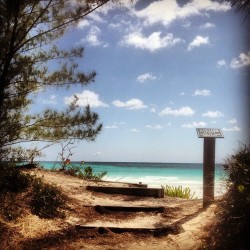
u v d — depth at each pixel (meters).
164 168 55.41
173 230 4.70
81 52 7.15
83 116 7.16
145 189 6.81
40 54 7.00
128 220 5.22
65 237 4.54
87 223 5.01
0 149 6.42
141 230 4.79
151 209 5.66
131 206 5.66
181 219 5.16
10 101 6.57
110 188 6.84
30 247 4.17
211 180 5.49
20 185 5.53
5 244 4.16
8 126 6.52
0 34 6.03
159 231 4.73
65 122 7.05
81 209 5.55
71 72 7.02
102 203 5.90
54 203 5.39
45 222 4.88
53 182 6.61
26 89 6.86
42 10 6.58
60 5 6.76
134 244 4.41
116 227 4.83
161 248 4.21
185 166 65.69
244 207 3.92
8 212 4.79
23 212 4.93
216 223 4.32
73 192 6.36
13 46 6.20
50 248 4.20
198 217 5.11
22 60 6.62
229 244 3.77
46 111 7.07
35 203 5.22
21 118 6.96
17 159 6.81
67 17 6.82
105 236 4.66
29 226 4.66
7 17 5.81
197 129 5.65
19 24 6.45
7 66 6.14
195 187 20.78
